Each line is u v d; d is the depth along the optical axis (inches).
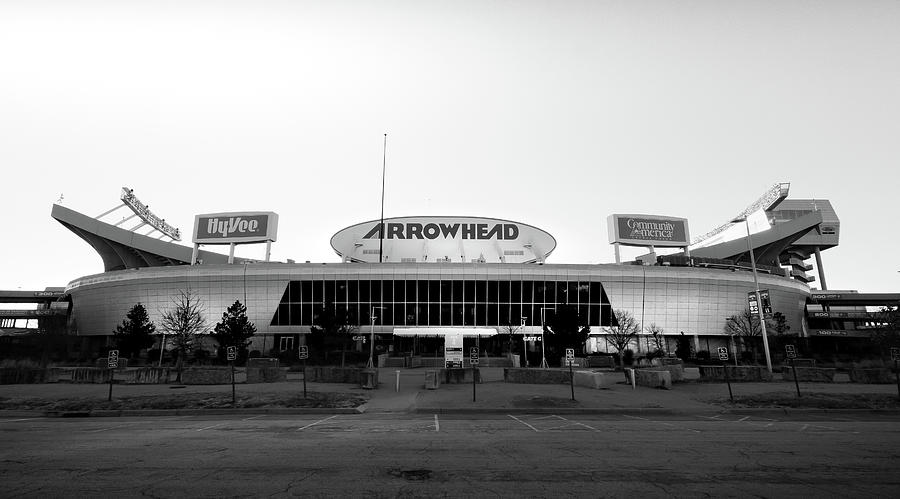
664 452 386.6
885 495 266.4
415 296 2407.7
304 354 781.9
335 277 2405.3
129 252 3179.1
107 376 1037.8
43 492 267.4
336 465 333.7
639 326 2431.1
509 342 2384.4
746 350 2422.5
